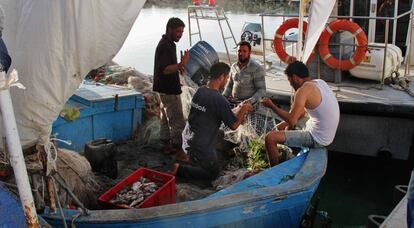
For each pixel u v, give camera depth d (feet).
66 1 8.94
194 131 15.64
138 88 21.93
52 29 9.04
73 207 12.83
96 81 23.80
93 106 18.26
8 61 7.20
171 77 17.80
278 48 23.21
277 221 13.04
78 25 9.04
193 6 26.21
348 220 17.30
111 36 9.40
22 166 7.03
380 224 13.96
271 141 15.69
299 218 13.52
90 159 15.96
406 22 25.73
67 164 13.57
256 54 30.89
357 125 19.98
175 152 18.56
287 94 20.63
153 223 11.38
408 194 10.59
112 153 16.14
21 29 9.37
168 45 17.52
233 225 12.33
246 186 13.41
